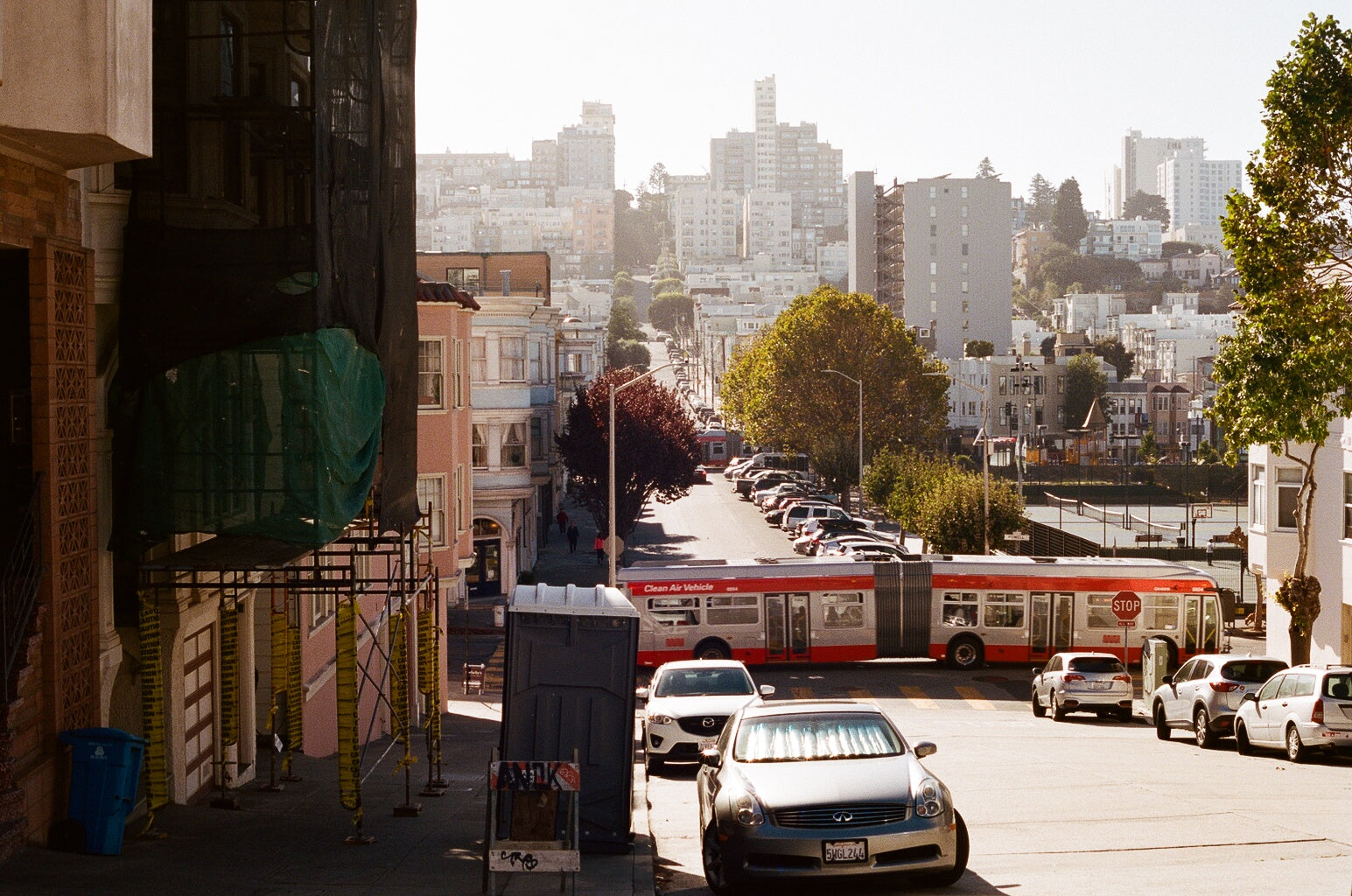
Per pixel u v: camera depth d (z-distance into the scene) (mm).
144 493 14266
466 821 17234
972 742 27969
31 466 13875
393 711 19016
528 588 15414
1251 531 38219
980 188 178875
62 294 13414
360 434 16031
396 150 18766
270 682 22078
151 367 14258
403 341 19188
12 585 12773
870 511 98375
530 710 14680
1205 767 22547
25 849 12570
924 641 42969
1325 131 23844
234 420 14258
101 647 14375
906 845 12188
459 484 37406
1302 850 14188
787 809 12336
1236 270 25344
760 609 42562
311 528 14281
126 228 14430
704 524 88062
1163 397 157875
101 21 12297
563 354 101312
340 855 14320
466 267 87438
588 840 14570
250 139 16000
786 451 101312
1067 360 153500
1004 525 60031
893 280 189500
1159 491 111375
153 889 11812
